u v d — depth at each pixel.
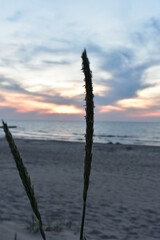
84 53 0.50
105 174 13.43
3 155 20.16
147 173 14.17
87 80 0.51
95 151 25.44
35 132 87.19
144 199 8.64
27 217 5.92
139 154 23.80
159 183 11.43
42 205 7.38
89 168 0.54
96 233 5.36
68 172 13.51
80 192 9.21
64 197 8.41
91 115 0.52
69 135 71.38
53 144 32.88
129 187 10.45
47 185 10.20
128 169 15.40
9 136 0.51
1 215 6.00
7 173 12.38
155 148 29.77
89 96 0.51
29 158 18.89
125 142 48.41
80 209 7.16
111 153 24.11
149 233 5.64
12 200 7.66
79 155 21.62
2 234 3.81
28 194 0.52
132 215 6.90
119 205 7.81
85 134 0.53
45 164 16.20
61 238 4.34
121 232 5.61
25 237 3.88
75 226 5.61
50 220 5.95
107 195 8.99
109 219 6.45
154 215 6.96
